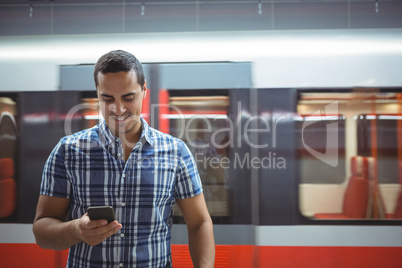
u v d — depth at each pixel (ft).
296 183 8.74
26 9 9.90
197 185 4.39
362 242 8.62
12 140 9.04
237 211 8.72
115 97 3.83
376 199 8.68
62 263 8.84
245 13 9.87
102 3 9.93
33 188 8.98
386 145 8.75
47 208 4.00
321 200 8.71
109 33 9.27
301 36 9.04
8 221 8.94
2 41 9.21
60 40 9.23
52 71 9.07
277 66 8.91
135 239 4.00
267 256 8.68
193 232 4.35
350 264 8.63
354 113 8.81
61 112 9.02
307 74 8.88
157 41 9.14
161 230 4.15
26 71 9.09
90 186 4.00
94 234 3.32
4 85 9.08
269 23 9.87
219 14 9.84
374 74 8.85
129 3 9.91
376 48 8.91
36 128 9.03
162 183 4.11
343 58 8.89
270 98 8.87
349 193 8.71
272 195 8.74
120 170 4.02
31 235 8.90
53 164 4.02
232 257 8.68
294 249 8.68
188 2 9.86
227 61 8.96
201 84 8.93
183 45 9.07
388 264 8.60
